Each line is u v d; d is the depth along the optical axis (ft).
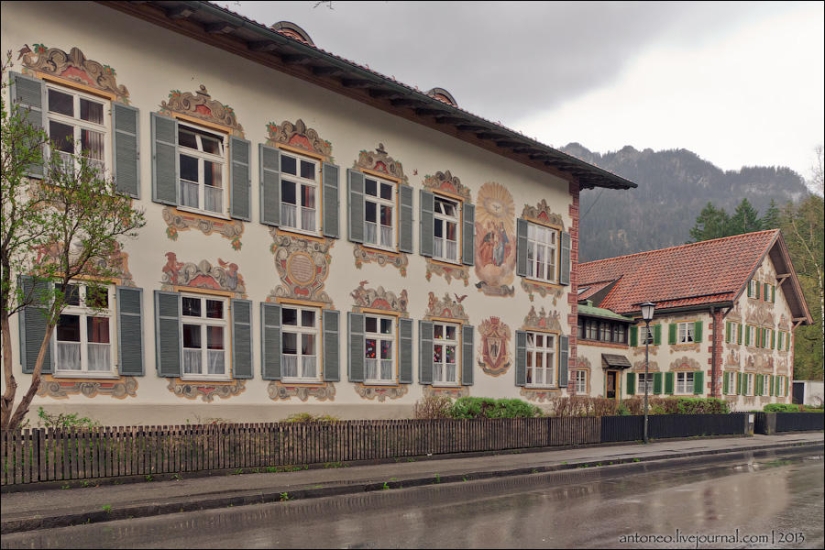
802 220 164.14
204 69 48.83
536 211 78.69
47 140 37.50
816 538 30.01
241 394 49.85
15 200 36.63
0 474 33.40
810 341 162.81
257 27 47.29
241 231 50.55
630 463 60.44
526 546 26.45
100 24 43.55
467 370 68.49
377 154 61.05
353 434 48.44
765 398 123.54
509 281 74.49
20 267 36.50
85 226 37.96
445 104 62.13
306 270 54.70
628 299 124.57
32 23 40.55
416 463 50.37
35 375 35.83
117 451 37.27
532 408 69.97
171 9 45.70
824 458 72.79
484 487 42.68
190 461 40.06
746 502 39.50
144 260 44.96
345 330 57.52
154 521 30.04
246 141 51.03
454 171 68.64
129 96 44.78
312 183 56.29
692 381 112.88
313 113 55.88
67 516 29.09
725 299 109.70
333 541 26.40
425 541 26.71
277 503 35.06
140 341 44.42
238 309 49.90
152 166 45.57
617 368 117.80
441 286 66.54
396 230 62.80
